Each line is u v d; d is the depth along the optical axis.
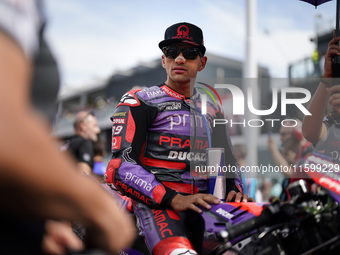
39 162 0.47
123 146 1.58
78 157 3.38
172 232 1.41
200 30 1.74
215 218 1.27
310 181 1.14
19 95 0.48
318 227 1.07
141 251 1.54
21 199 0.47
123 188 1.54
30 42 0.54
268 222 1.13
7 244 0.53
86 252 0.56
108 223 0.54
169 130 1.63
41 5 0.59
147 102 1.63
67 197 0.49
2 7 0.50
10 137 0.45
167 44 1.69
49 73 0.61
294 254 1.10
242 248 1.17
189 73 1.67
